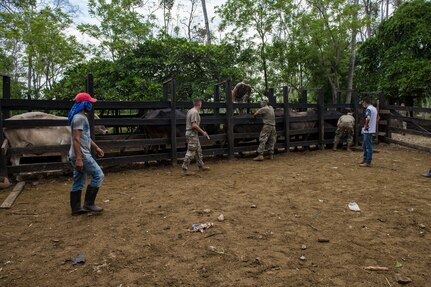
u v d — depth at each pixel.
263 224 4.00
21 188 5.74
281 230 3.81
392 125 14.58
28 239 3.58
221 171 7.44
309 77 21.64
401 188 5.80
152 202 4.95
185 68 15.38
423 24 16.41
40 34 17.64
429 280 2.72
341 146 11.87
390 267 2.95
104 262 3.04
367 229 3.85
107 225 3.99
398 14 17.59
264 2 18.31
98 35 17.33
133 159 7.47
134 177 6.81
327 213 4.43
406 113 15.47
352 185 6.04
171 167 7.93
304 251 3.26
